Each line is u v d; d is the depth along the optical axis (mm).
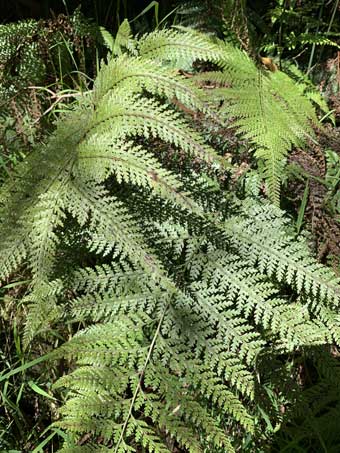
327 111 1815
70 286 1577
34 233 1554
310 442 1658
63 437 1642
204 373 1501
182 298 1565
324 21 2000
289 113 1729
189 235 1629
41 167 1617
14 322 1755
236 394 1589
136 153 1534
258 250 1609
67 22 1880
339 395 1624
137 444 1646
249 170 1715
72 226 1628
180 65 1857
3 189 1646
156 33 1716
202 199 1658
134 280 1578
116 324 1542
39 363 1754
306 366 1724
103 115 1585
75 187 1557
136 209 1630
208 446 1612
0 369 1767
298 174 1706
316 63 1934
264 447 1645
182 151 1706
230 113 1671
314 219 1679
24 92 1826
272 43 1938
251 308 1560
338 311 1594
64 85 1935
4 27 1853
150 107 1550
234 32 1832
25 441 1712
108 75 1640
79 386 1472
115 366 1513
